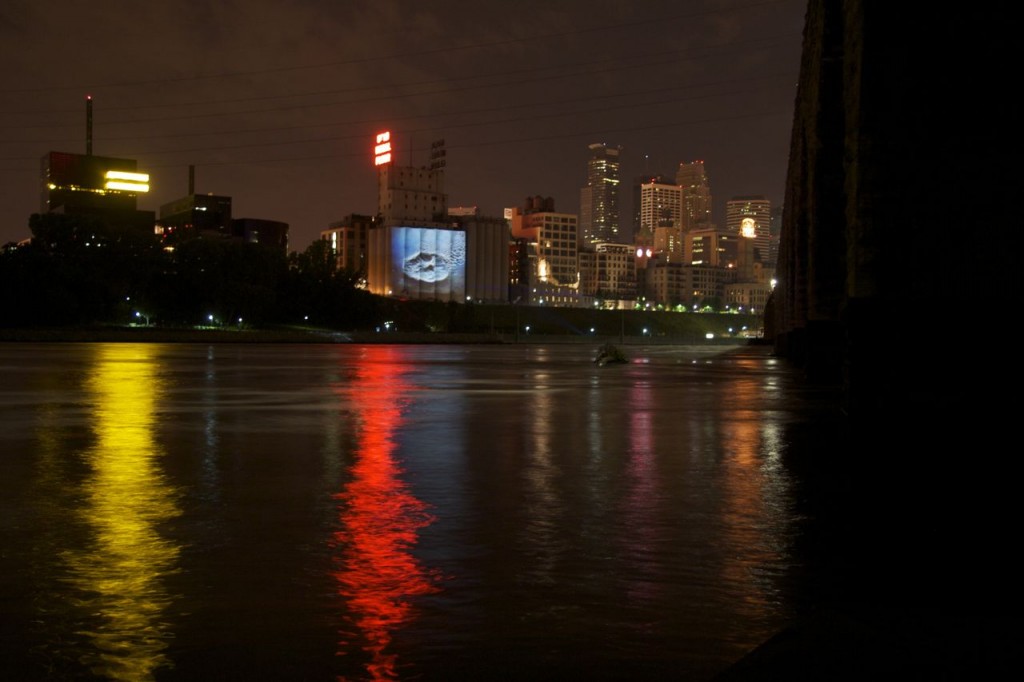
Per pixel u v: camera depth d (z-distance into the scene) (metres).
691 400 28.23
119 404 25.38
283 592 7.54
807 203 47.41
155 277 123.88
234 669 5.92
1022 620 6.63
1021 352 17.00
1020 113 17.09
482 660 6.08
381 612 7.03
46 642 6.39
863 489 12.37
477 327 179.00
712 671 5.90
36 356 60.12
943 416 17.22
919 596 7.43
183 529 9.82
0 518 10.35
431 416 22.66
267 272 135.88
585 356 77.06
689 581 7.90
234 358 61.88
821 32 32.44
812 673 5.34
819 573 8.15
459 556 8.73
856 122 17.83
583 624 6.78
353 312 149.50
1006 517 10.48
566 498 11.70
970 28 17.22
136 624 6.75
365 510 10.88
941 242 17.27
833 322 36.19
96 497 11.65
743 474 13.68
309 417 22.19
